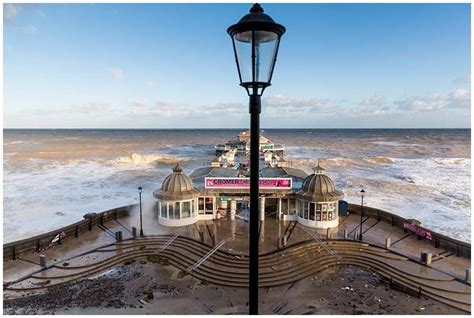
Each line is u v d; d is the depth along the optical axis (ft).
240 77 20.83
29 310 57.36
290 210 96.63
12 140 563.48
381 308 57.88
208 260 72.90
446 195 162.30
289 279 67.00
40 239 80.18
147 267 73.67
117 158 309.01
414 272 68.18
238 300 60.54
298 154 354.95
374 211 101.24
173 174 95.04
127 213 106.83
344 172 232.53
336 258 75.05
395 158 312.29
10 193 168.25
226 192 94.99
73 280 67.82
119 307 58.39
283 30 20.72
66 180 203.31
